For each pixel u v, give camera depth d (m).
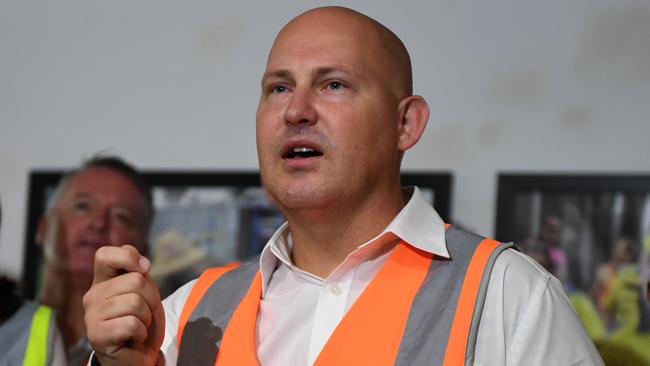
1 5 8.44
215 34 7.79
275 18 7.64
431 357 3.20
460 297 3.30
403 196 3.84
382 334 3.29
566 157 6.49
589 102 6.49
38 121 8.17
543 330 3.22
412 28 7.01
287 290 3.63
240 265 3.98
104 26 8.13
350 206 3.45
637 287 6.17
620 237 6.25
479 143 6.74
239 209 7.41
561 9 6.64
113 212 7.69
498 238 6.53
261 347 3.49
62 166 8.04
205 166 7.66
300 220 3.48
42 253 7.82
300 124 3.41
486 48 6.81
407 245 3.53
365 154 3.43
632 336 6.13
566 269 6.35
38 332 5.72
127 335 3.11
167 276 7.47
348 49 3.49
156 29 7.97
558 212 6.43
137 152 7.87
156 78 7.91
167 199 7.61
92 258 7.69
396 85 3.62
